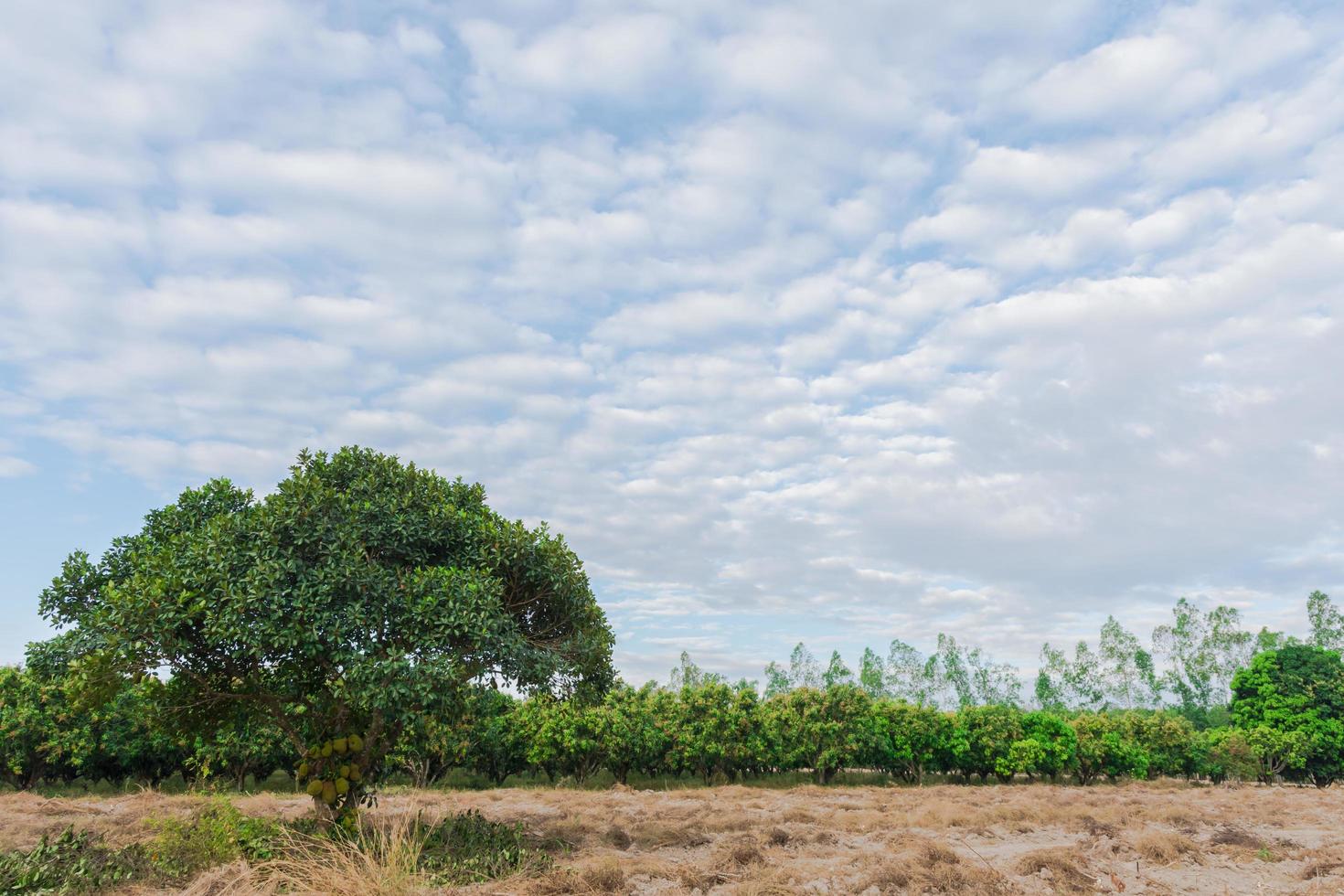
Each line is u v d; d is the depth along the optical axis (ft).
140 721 84.94
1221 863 41.45
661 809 66.74
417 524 44.68
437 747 92.58
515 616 48.39
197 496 47.70
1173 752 133.18
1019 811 62.34
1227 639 214.07
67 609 44.21
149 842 38.52
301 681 46.06
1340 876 37.27
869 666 229.45
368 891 28.55
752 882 35.40
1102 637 232.12
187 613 38.63
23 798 66.44
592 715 106.63
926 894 34.50
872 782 124.06
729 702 113.09
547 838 47.19
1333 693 138.00
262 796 73.46
